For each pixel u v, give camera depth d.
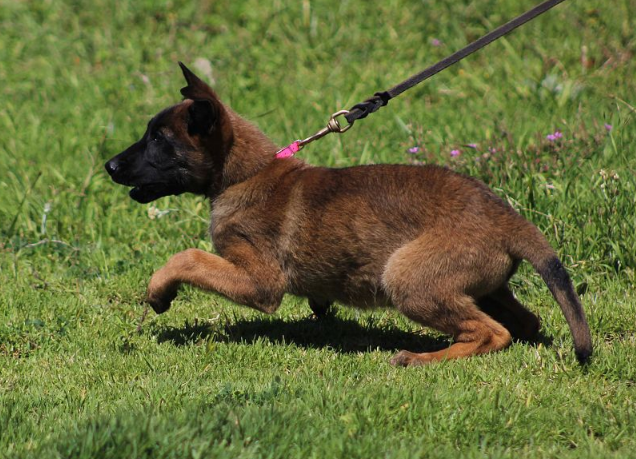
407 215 7.54
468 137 13.07
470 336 7.54
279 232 7.87
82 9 19.80
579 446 5.93
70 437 5.68
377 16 18.42
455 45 17.05
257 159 8.04
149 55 17.59
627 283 9.51
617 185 10.30
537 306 9.12
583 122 12.44
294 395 6.61
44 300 9.28
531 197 10.38
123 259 10.51
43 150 13.95
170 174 8.03
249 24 18.25
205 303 9.45
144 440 5.53
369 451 5.62
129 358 7.75
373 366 7.57
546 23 17.27
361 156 12.38
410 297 7.49
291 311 9.32
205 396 6.62
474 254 7.34
